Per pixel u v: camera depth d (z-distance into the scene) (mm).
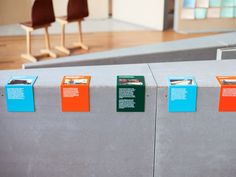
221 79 1775
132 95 1722
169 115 1763
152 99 1732
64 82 1749
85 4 5996
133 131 1795
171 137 1806
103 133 1798
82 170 1872
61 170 1876
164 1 7133
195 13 7168
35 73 1896
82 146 1826
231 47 3293
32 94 1731
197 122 1777
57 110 1764
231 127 1785
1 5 7637
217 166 1865
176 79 1777
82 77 1810
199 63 2037
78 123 1784
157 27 7367
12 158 1859
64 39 6570
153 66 1986
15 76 1849
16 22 7883
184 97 1721
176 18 7219
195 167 1865
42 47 6250
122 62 3283
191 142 1815
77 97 1728
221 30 7340
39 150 1842
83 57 3307
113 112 1759
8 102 1748
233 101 1732
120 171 1871
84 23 7840
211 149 1827
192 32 7207
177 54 3375
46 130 1803
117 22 7977
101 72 1893
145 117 1769
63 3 7988
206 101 1736
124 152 1835
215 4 7172
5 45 6355
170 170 1873
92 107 1750
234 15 7281
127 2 7785
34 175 1893
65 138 1815
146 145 1822
